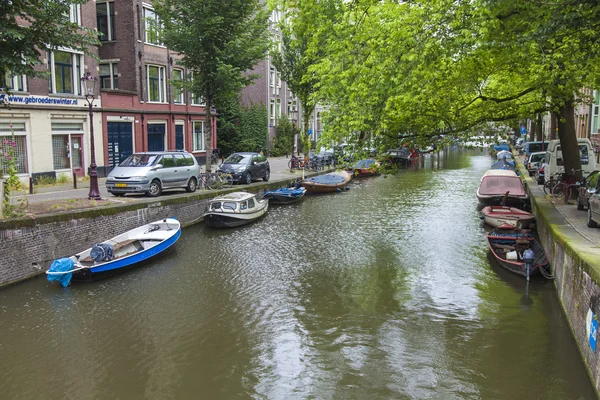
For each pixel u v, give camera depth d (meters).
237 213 19.30
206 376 8.31
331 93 13.70
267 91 45.84
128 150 27.94
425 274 13.48
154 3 22.25
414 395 7.75
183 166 20.53
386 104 12.07
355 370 8.48
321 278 13.23
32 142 21.62
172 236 15.45
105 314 10.78
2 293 11.68
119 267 13.26
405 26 11.98
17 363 8.70
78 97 23.91
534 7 10.95
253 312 10.95
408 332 9.92
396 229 19.02
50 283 12.51
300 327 10.17
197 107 34.69
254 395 7.76
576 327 9.13
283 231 18.86
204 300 11.64
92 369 8.52
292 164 33.25
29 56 11.70
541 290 12.13
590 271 8.04
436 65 11.87
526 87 15.28
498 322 10.34
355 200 26.53
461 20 11.43
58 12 11.98
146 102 29.47
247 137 43.22
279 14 42.53
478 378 8.20
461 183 33.22
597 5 9.43
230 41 21.97
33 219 12.58
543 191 21.61
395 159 42.41
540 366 8.52
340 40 14.25
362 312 10.93
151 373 8.40
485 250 15.80
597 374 7.43
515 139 61.38
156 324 10.30
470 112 14.81
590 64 11.65
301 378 8.24
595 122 34.91
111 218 15.12
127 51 28.56
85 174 24.72
